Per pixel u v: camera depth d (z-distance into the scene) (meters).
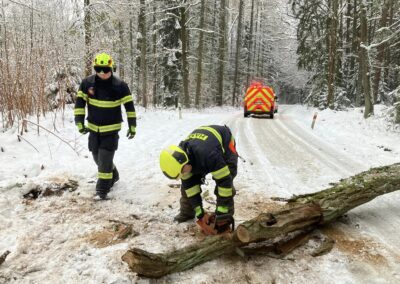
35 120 9.26
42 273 3.30
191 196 3.88
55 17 11.41
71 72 12.79
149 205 5.01
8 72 8.11
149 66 29.80
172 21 25.06
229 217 3.70
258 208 4.91
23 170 5.77
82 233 4.07
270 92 18.27
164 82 26.80
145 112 15.95
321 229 4.23
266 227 3.51
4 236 3.91
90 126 5.17
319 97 25.70
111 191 5.50
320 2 24.25
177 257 3.28
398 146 9.77
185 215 4.42
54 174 5.75
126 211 4.73
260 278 3.30
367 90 16.48
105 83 5.06
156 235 4.06
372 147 9.66
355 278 3.31
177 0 23.06
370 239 4.02
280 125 14.60
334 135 11.84
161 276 3.24
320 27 25.58
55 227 4.17
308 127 14.09
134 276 3.24
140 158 7.53
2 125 8.25
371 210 4.83
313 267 3.47
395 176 4.63
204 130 3.72
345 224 4.40
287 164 7.48
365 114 16.47
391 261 3.59
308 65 27.61
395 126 12.88
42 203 4.81
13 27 9.05
